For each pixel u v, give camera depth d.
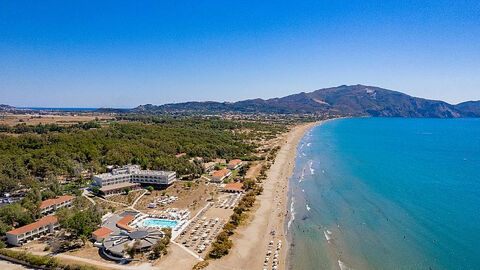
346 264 99.62
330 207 150.75
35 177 175.25
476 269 93.75
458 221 129.75
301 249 109.88
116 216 133.88
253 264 99.75
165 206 151.38
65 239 113.50
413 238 115.56
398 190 175.50
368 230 123.81
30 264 95.62
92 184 176.75
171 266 96.75
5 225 115.19
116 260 99.44
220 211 144.62
